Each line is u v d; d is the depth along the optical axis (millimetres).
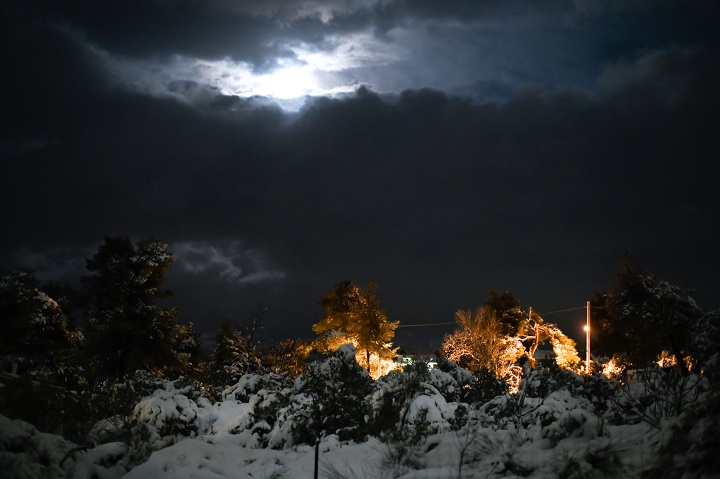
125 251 43812
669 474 7258
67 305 43250
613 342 46000
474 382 15648
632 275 28047
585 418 9172
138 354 42562
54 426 11445
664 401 9828
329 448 11070
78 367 33062
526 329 44688
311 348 33312
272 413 12727
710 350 12516
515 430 10266
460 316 45531
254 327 28516
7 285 29922
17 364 30000
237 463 10445
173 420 12875
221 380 27000
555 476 7906
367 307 47000
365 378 13250
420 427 10516
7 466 8234
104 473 9141
